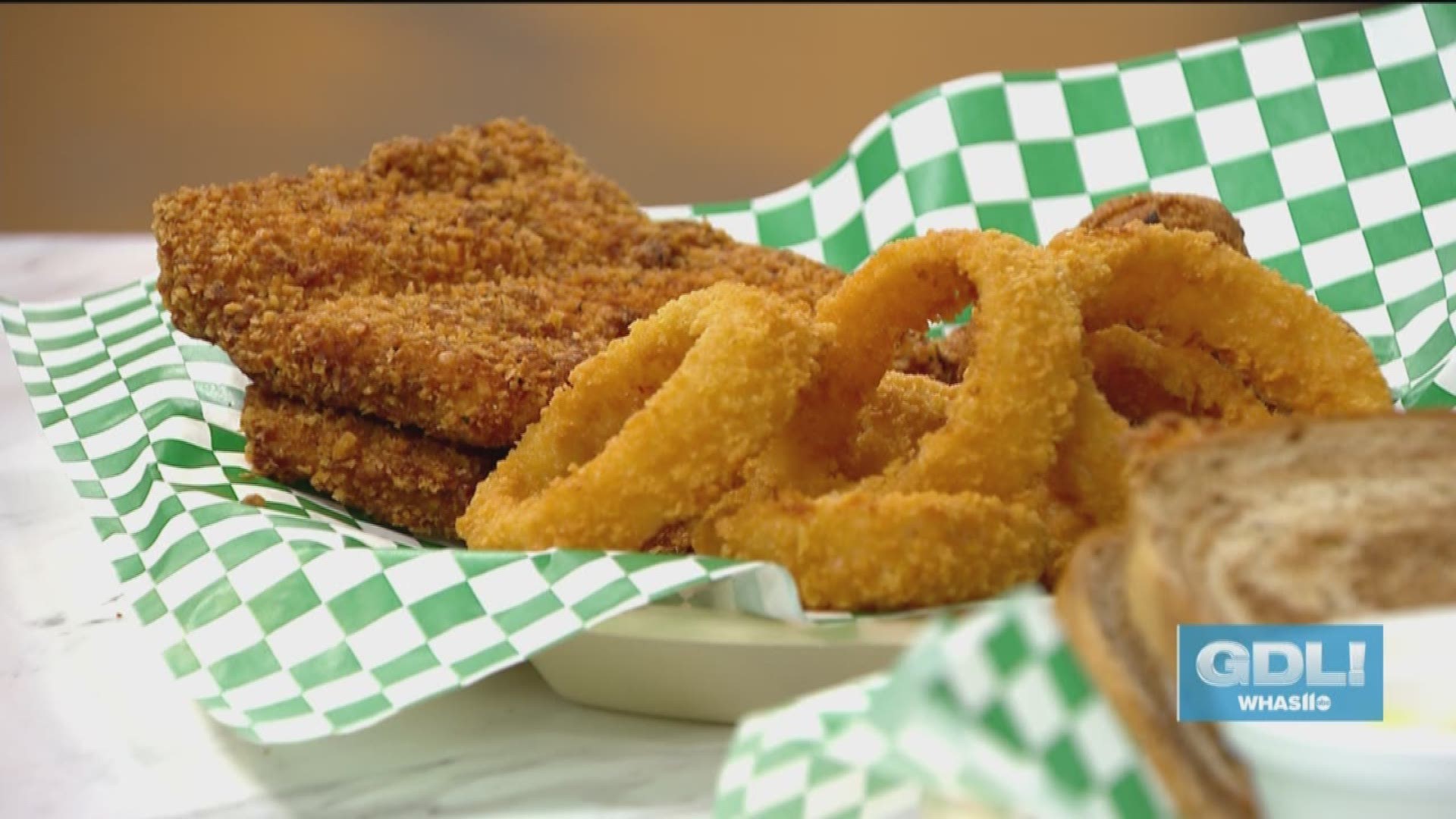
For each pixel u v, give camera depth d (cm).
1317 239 85
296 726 64
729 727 66
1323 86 87
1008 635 54
